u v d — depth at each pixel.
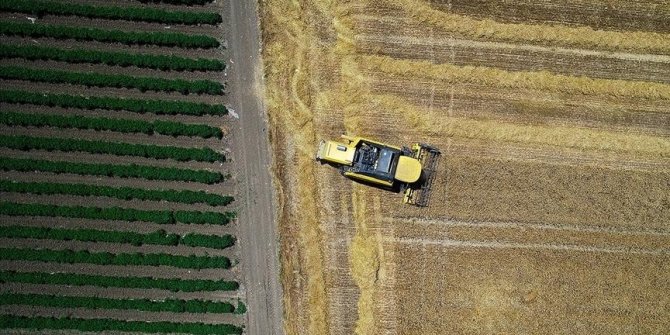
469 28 26.84
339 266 27.11
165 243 26.34
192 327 26.58
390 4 26.59
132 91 26.17
